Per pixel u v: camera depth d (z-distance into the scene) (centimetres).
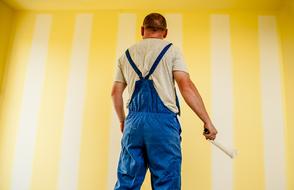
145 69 149
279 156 221
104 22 258
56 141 237
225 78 237
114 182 225
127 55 161
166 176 137
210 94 234
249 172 219
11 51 257
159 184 138
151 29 164
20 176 232
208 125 144
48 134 238
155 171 140
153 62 149
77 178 229
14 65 254
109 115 238
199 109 143
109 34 254
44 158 234
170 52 151
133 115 149
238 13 251
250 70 238
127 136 148
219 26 248
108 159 230
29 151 236
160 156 140
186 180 221
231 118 229
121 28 255
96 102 241
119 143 232
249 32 246
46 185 229
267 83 235
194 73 239
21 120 243
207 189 219
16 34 261
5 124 242
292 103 223
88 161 231
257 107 231
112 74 246
